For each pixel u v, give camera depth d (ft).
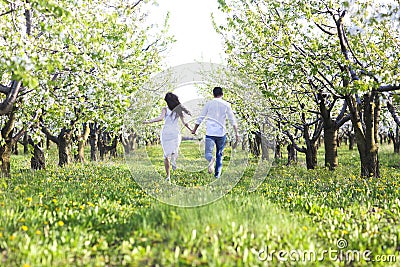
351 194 35.24
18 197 29.63
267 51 52.16
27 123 48.75
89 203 28.50
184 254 18.28
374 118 54.39
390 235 23.02
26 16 37.78
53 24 31.24
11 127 46.96
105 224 24.47
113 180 47.83
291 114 68.39
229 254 18.81
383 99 51.44
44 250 18.62
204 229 20.81
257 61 58.59
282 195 35.81
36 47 33.58
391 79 39.68
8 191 31.89
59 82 35.32
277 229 22.03
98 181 45.96
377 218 25.96
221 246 19.34
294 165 85.51
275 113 65.05
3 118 47.85
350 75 46.91
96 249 20.04
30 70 27.99
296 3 49.55
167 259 17.78
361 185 41.27
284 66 49.14
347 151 154.71
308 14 47.57
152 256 18.44
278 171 64.39
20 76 25.90
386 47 42.09
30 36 33.94
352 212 28.32
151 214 24.70
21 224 22.45
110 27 36.88
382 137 169.27
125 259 18.33
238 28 54.65
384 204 30.09
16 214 23.71
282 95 60.39
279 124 66.74
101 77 37.47
